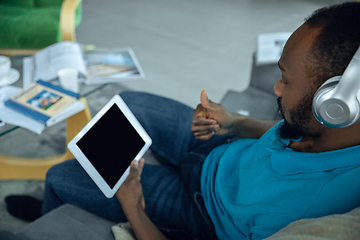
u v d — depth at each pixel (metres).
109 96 2.00
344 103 0.44
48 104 1.04
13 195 1.28
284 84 0.57
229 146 0.95
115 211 0.89
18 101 1.04
